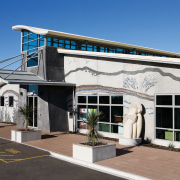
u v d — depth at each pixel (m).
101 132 16.06
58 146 13.02
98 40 21.48
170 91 12.59
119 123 15.06
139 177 8.00
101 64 16.30
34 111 19.62
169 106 12.59
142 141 13.73
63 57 19.42
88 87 17.19
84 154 10.00
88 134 10.45
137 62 14.12
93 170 9.04
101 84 16.27
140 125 13.37
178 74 12.28
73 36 19.78
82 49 21.28
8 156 11.02
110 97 15.65
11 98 25.12
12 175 8.40
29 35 20.69
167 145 12.57
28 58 19.41
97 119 10.84
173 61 12.14
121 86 14.98
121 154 11.11
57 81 18.88
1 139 15.41
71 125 18.59
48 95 18.14
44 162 10.07
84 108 17.61
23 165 9.60
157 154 11.12
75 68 18.30
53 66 18.78
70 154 11.12
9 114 25.39
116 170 8.71
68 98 18.89
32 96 19.91
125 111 14.70
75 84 18.27
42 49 18.84
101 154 10.07
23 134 14.22
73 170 9.00
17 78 17.20
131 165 9.37
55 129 18.27
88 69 17.22
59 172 8.75
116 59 15.31
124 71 14.84
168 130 12.68
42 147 12.77
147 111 13.56
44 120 18.44
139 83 14.00
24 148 12.66
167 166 9.25
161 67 12.98
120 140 13.41
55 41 19.39
